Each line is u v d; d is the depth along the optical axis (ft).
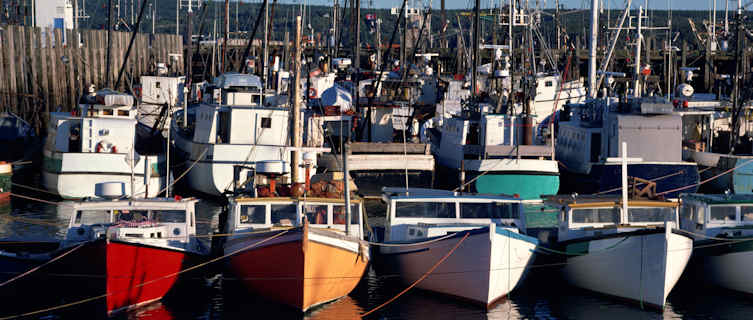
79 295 82.43
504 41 231.71
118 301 79.05
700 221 90.43
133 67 268.41
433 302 84.74
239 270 84.69
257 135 141.90
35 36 214.07
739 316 80.23
